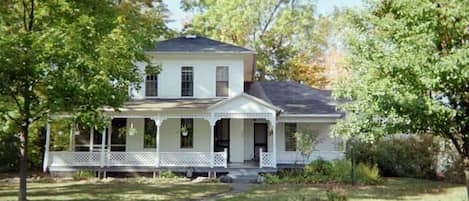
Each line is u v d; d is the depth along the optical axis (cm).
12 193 1528
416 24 837
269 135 2334
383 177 2122
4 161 2312
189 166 2084
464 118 851
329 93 2591
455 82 803
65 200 1341
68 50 1090
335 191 1548
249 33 3538
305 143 2081
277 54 3612
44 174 2075
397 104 822
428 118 843
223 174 2070
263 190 1603
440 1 819
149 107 2086
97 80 1134
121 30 1338
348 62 1010
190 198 1395
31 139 2284
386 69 839
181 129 2256
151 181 1903
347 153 2066
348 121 963
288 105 2366
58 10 1260
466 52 751
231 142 2278
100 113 1252
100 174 2067
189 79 2333
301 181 1886
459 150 908
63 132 2286
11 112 1166
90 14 1310
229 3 3412
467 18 785
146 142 2261
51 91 1120
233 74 2330
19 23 1267
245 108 2094
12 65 1066
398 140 2194
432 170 2102
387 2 951
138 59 1345
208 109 2083
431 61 789
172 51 2295
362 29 958
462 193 1541
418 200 1359
